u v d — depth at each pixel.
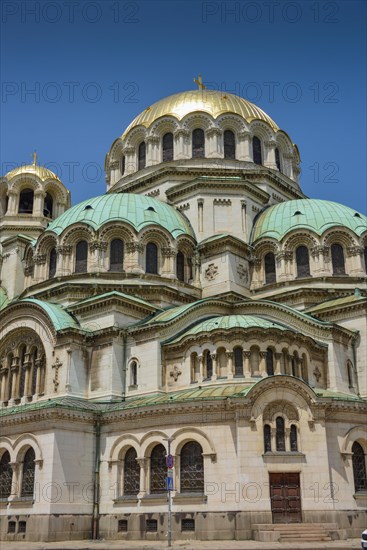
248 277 64.44
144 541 41.53
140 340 51.56
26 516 44.12
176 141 74.56
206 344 48.78
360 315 54.81
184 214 68.62
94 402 49.94
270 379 42.44
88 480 45.69
